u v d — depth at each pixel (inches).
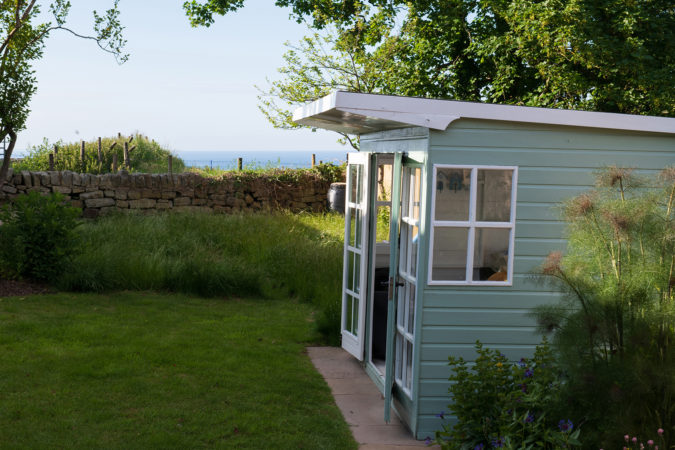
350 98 171.0
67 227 347.6
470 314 181.9
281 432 177.5
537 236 183.3
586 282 150.8
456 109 175.6
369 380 233.6
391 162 233.1
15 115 375.6
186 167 794.8
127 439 164.2
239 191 628.4
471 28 571.2
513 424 144.8
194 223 494.9
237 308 335.3
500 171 181.6
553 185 183.2
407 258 201.0
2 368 209.3
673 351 137.5
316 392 216.2
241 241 460.8
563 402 146.8
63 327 263.4
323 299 351.6
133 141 802.8
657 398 137.3
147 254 388.5
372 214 232.4
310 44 617.6
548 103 502.9
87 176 550.9
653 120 182.9
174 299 340.5
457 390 166.6
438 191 178.7
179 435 168.7
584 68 486.0
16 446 155.2
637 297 142.3
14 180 521.0
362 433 184.9
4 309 285.6
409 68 581.0
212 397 199.2
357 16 604.1
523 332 183.8
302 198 668.1
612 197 161.9
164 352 240.8
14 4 373.7
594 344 144.6
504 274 183.3
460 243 181.5
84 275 336.5
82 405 184.2
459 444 157.5
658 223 143.4
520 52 489.1
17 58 373.1
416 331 180.5
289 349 264.5
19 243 336.5
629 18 435.8
